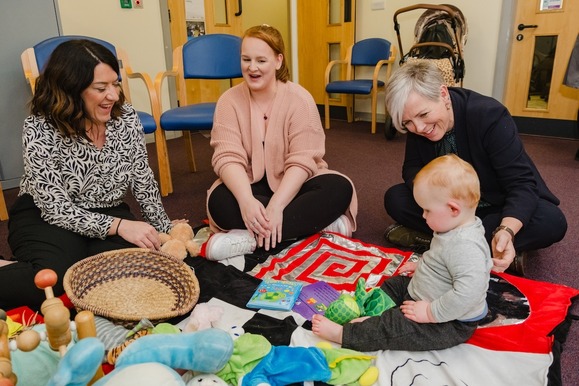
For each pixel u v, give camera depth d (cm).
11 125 251
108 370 88
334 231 164
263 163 164
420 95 122
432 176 97
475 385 91
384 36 416
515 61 355
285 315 116
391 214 162
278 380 90
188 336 86
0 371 62
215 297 125
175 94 382
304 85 486
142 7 347
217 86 418
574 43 302
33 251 123
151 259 128
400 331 99
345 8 420
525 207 124
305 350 94
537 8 335
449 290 98
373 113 386
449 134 142
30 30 246
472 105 136
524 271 145
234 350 94
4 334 70
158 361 81
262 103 163
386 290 120
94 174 137
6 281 116
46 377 82
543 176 253
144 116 222
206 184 254
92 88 121
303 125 159
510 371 94
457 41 334
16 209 136
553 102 346
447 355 99
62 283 121
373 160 301
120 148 140
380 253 148
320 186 158
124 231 132
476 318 101
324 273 138
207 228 174
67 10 306
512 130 134
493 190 145
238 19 420
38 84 125
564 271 146
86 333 72
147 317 103
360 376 93
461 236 97
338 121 458
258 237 147
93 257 120
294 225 151
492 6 346
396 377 93
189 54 256
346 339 101
